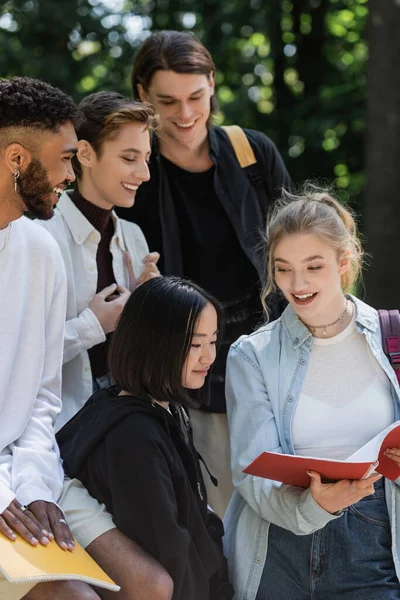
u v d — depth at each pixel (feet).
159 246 16.07
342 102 41.32
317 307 11.99
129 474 11.24
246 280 15.88
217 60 42.11
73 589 10.83
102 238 14.78
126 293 14.46
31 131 11.84
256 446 12.12
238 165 15.99
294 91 43.57
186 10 42.04
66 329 13.88
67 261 14.28
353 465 10.66
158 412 11.78
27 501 11.34
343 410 12.07
